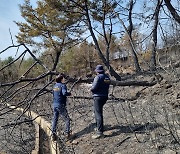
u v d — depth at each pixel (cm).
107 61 1691
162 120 701
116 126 820
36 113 1079
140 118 807
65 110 848
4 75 1279
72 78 1031
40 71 1351
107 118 906
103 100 784
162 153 602
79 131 873
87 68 2672
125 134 756
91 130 856
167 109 701
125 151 672
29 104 895
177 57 571
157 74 906
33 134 996
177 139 615
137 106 905
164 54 609
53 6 1727
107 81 783
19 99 1129
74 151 745
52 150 759
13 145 931
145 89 1034
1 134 1020
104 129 820
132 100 1022
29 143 905
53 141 785
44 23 1942
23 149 889
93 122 923
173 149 601
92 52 2648
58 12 1797
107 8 1633
